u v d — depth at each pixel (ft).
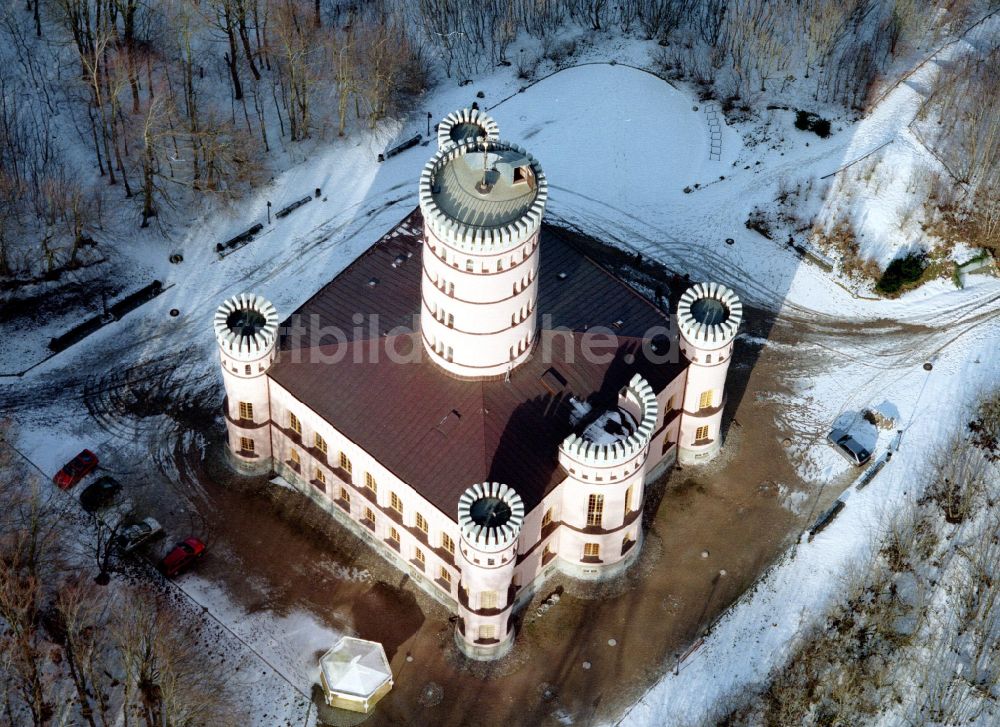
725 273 558.56
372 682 434.71
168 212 561.43
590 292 481.46
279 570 470.80
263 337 456.45
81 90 590.96
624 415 452.76
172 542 475.31
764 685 449.48
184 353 525.34
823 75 612.70
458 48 629.10
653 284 552.82
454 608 461.78
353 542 478.18
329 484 476.95
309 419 462.19
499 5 633.20
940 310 548.72
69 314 532.73
